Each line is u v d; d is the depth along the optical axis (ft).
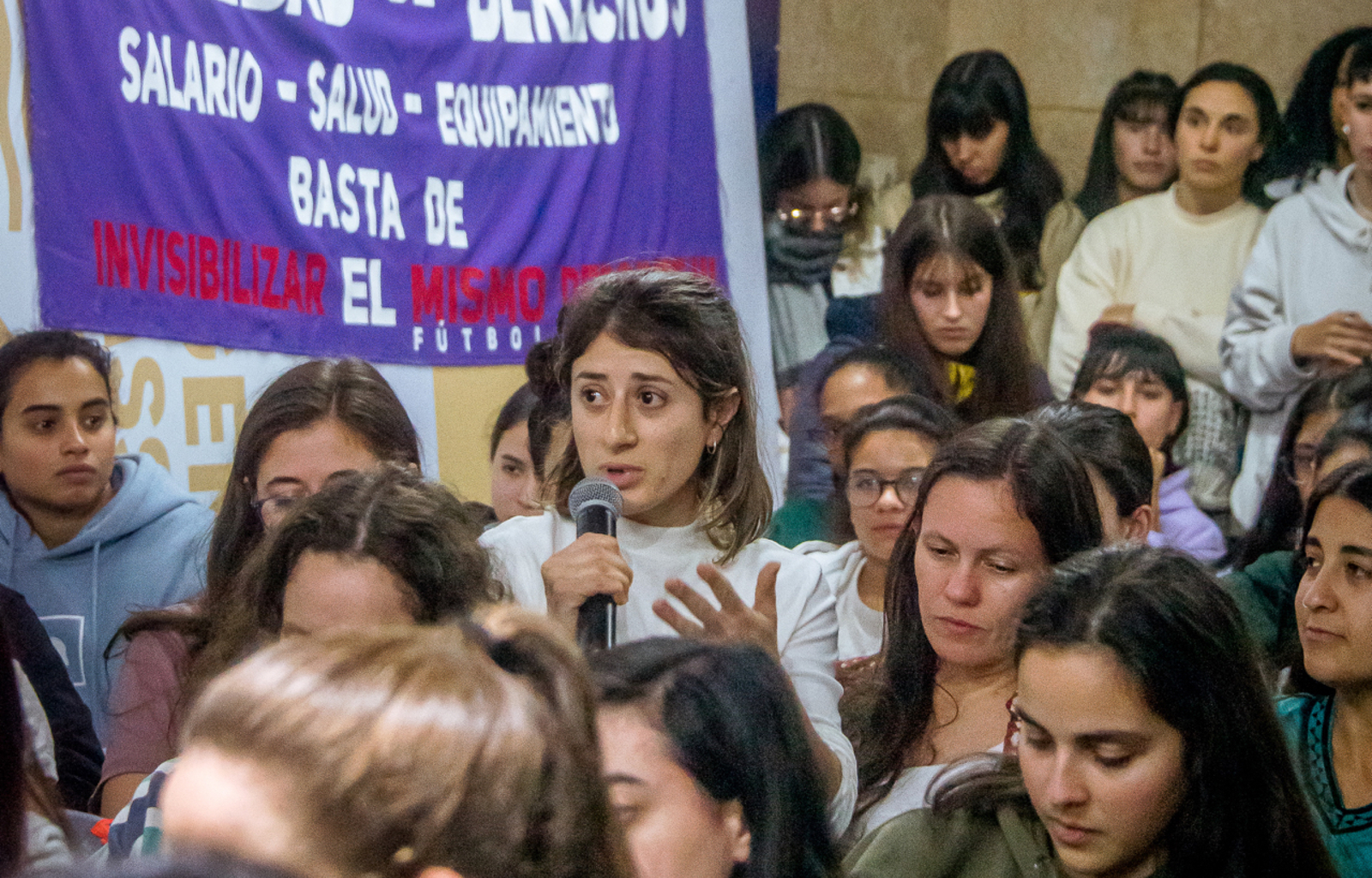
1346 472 8.21
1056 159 20.49
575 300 8.52
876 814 8.16
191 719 2.94
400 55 16.57
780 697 5.57
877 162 20.51
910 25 21.17
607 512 7.75
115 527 12.81
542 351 11.27
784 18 20.29
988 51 20.16
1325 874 6.25
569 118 17.78
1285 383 19.30
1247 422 19.66
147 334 14.44
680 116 18.51
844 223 19.51
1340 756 8.17
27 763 6.35
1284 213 19.92
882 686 8.62
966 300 16.98
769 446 18.78
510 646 3.64
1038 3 20.54
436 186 16.88
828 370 15.84
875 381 15.40
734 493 8.66
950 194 19.99
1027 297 20.13
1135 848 5.99
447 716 2.92
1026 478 7.70
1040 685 6.06
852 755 8.24
